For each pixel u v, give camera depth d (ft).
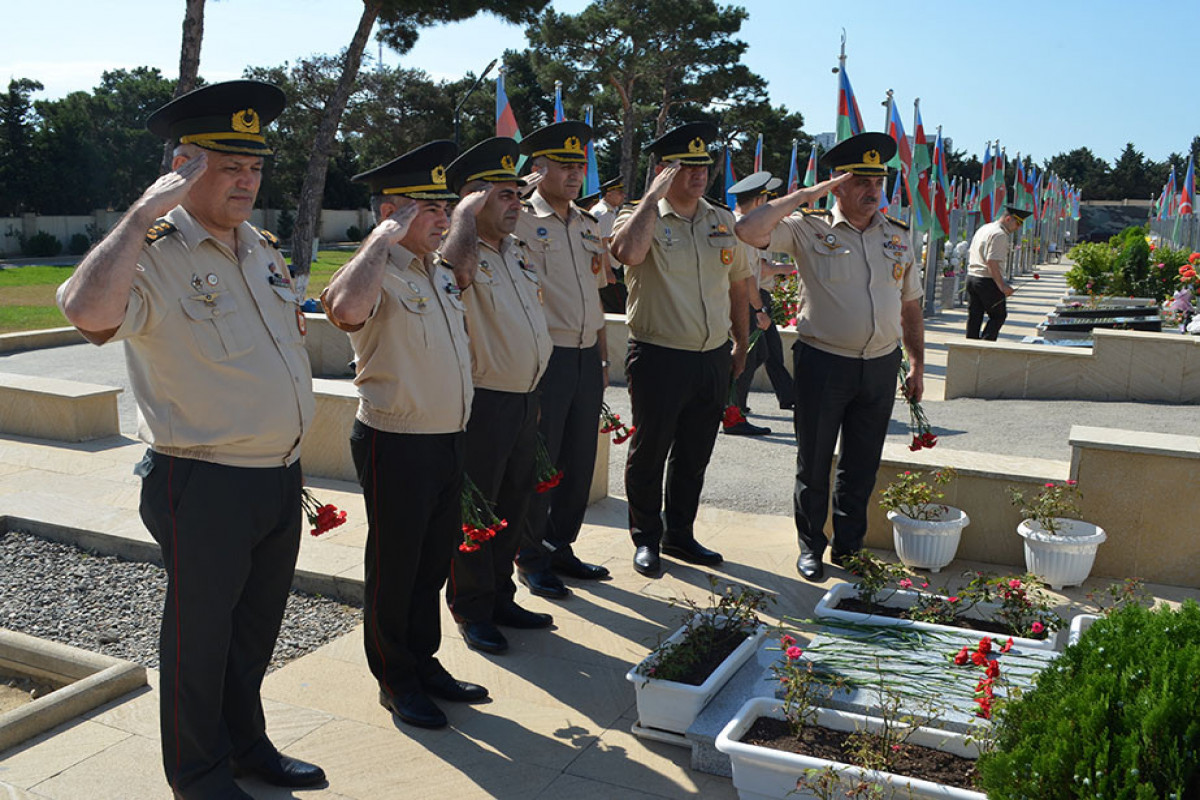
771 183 27.68
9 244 139.54
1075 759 7.98
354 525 20.06
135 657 15.10
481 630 14.93
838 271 17.21
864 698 11.75
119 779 11.29
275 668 14.44
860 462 17.87
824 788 9.98
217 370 9.96
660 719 12.31
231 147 9.89
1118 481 17.19
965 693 11.78
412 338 12.08
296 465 10.98
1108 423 29.76
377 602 12.64
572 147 16.34
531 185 15.49
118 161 154.40
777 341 30.96
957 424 30.32
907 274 18.28
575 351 16.61
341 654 14.67
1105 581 17.40
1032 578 14.39
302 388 10.71
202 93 9.74
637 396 17.58
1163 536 17.17
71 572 18.34
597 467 22.27
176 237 9.86
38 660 14.15
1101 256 60.59
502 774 11.59
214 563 10.16
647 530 18.40
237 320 10.13
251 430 10.16
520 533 15.53
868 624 13.79
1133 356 32.55
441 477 12.57
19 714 12.15
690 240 17.10
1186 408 31.55
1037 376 33.68
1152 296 57.16
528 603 16.60
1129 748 7.73
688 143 16.69
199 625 10.25
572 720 12.86
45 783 11.19
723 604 14.03
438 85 161.17
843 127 44.57
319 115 153.79
